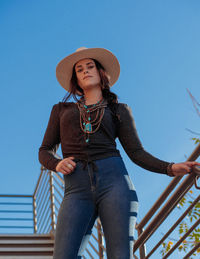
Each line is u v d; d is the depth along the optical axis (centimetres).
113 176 198
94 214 200
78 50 241
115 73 252
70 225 192
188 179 224
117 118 216
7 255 478
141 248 279
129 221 190
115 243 187
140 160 209
